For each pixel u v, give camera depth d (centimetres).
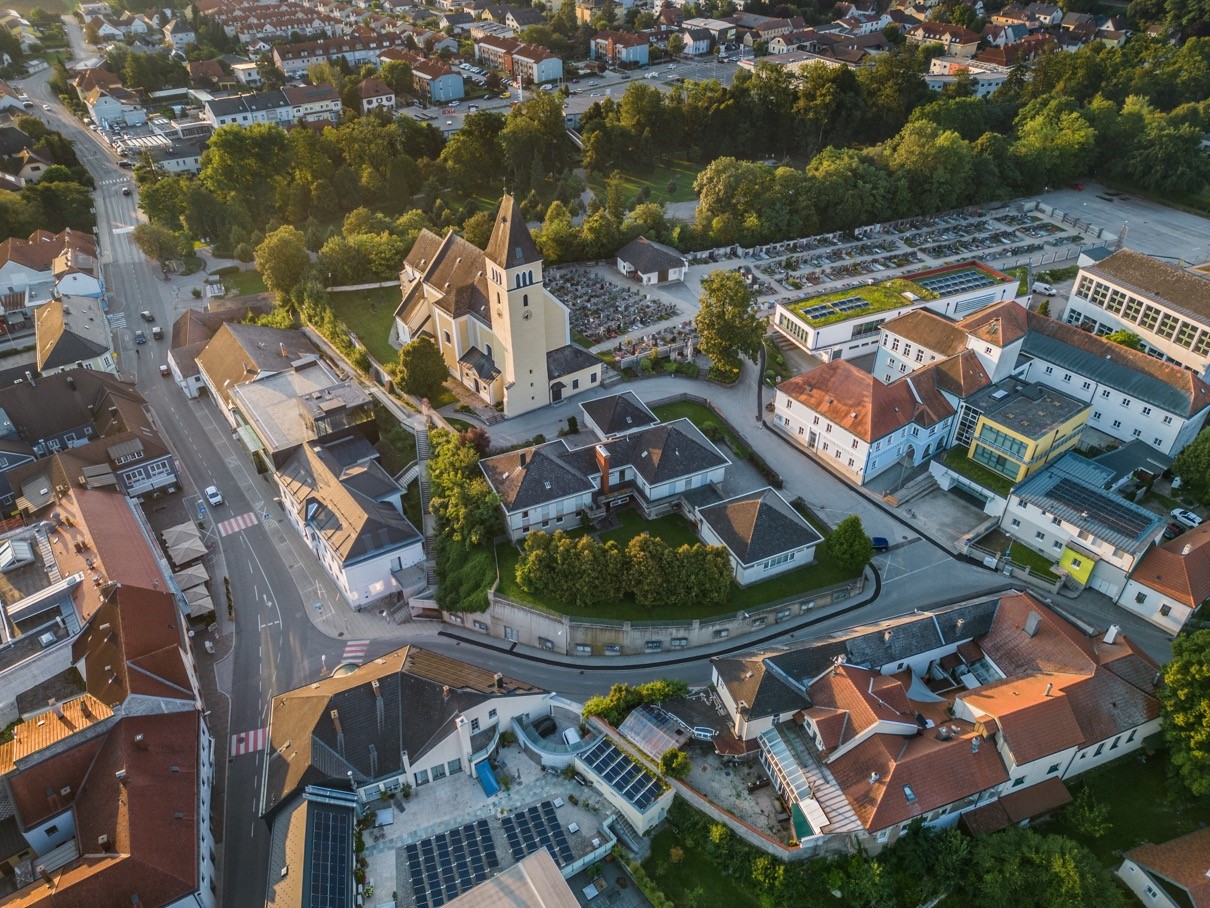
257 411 11869
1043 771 7475
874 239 18425
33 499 10625
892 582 9950
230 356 13100
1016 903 6775
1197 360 12838
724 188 17638
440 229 18338
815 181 18062
